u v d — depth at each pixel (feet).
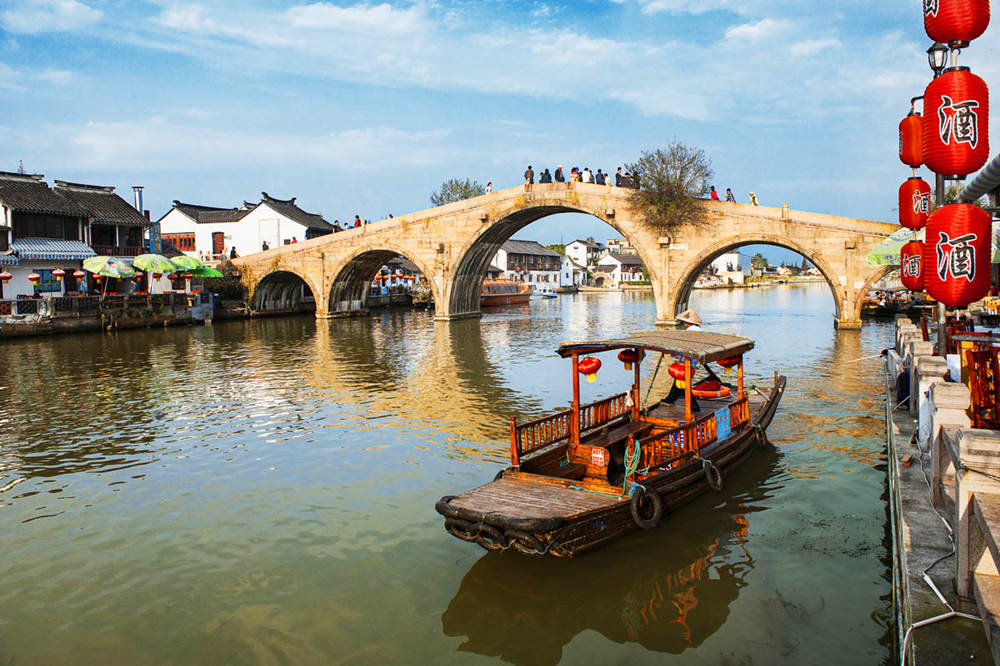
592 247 371.97
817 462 36.09
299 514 30.81
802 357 74.23
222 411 51.52
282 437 43.75
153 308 120.47
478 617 22.07
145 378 66.44
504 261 256.11
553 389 59.31
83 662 20.13
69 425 47.39
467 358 80.28
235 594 23.82
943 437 19.72
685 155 107.34
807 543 26.45
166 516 30.91
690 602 22.50
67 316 106.01
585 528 24.11
